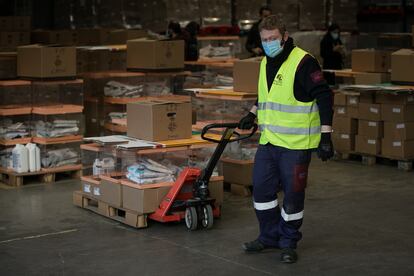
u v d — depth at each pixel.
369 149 11.32
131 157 8.02
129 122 8.23
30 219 8.20
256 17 17.62
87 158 8.82
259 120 6.61
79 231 7.69
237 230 7.65
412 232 7.55
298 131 6.33
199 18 16.77
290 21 18.05
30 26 16.83
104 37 15.60
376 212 8.41
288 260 6.50
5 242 7.32
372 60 12.53
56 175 10.63
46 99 10.74
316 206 8.71
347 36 18.05
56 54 10.23
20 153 9.93
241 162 9.21
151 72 11.45
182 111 8.07
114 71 12.22
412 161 11.06
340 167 11.20
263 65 6.57
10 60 10.44
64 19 18.30
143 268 6.46
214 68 13.60
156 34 15.41
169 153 8.23
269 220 6.72
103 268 6.49
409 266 6.44
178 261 6.64
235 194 9.40
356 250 6.92
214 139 7.81
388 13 20.80
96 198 8.41
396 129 10.91
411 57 10.83
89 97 12.07
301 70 6.27
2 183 10.19
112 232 7.63
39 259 6.77
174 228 7.74
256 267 6.43
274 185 6.60
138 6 16.95
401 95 10.79
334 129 11.83
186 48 14.61
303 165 6.38
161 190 7.73
